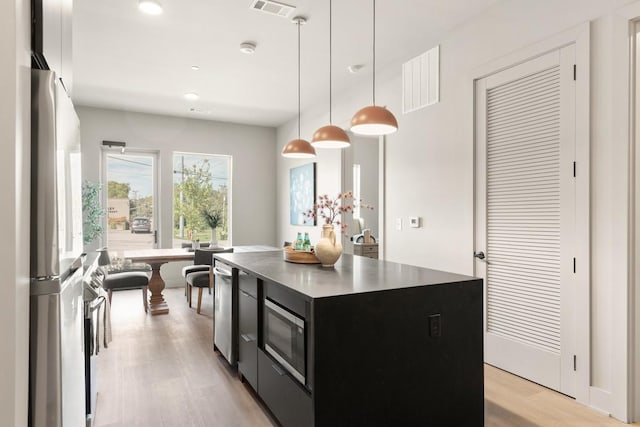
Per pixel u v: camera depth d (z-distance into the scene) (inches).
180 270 246.7
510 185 113.8
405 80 153.7
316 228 220.1
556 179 100.9
